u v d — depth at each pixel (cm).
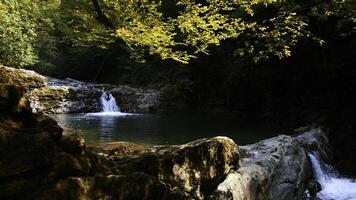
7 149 361
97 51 3055
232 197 563
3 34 1659
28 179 374
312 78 1616
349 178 994
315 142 1044
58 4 1942
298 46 1655
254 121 1683
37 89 1759
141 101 2103
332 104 1472
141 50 1302
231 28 948
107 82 3031
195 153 560
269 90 1833
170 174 521
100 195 419
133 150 647
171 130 1375
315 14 1194
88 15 1082
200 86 2208
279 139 917
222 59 2177
